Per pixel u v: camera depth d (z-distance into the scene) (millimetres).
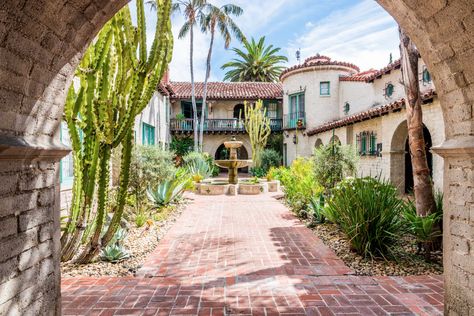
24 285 2242
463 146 2436
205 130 24188
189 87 25781
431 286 3914
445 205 2826
